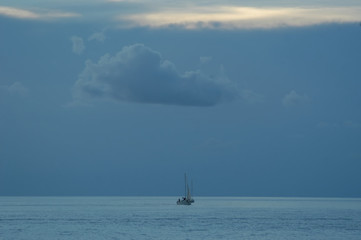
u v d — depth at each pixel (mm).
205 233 191000
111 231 197250
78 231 197000
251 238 177625
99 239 174000
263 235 185750
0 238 176625
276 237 180375
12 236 181625
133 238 176375
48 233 190500
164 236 181500
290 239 175625
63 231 197000
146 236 181500
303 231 199125
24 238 176750
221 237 179375
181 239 173750
